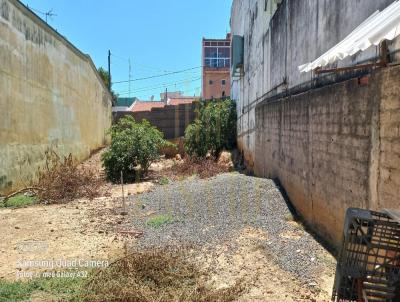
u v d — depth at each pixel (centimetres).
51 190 930
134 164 1275
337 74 516
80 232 618
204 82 3606
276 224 606
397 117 333
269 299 362
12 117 888
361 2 436
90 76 1942
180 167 1488
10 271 447
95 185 1075
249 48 1452
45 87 1145
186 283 393
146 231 615
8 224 670
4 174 844
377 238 272
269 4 1065
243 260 463
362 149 405
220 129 1786
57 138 1279
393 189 338
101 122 2361
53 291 387
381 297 271
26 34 985
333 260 443
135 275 404
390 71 345
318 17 602
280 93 909
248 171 1380
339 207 471
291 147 737
